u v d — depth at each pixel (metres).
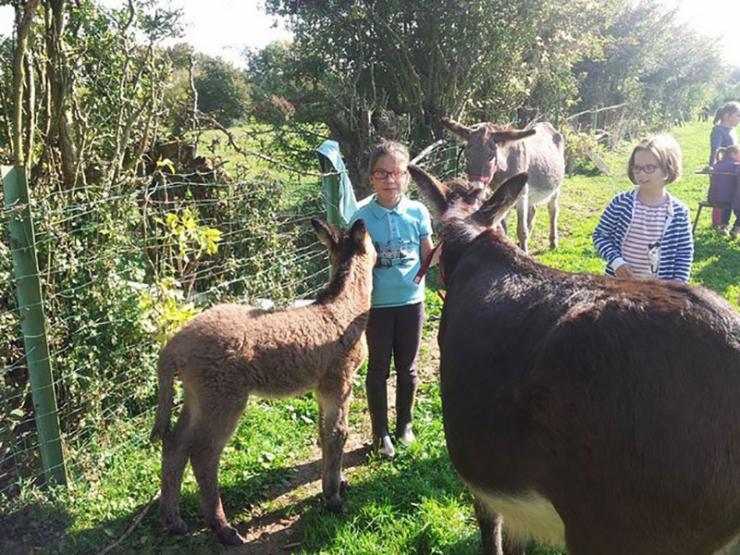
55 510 3.58
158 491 3.88
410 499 3.78
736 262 8.70
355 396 5.15
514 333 2.06
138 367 4.42
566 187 15.03
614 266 3.76
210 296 5.36
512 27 11.30
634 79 23.62
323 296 3.86
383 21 10.68
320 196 6.58
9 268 3.92
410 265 4.21
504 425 1.95
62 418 4.05
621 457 1.68
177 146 6.13
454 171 10.02
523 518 2.14
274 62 11.55
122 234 4.41
